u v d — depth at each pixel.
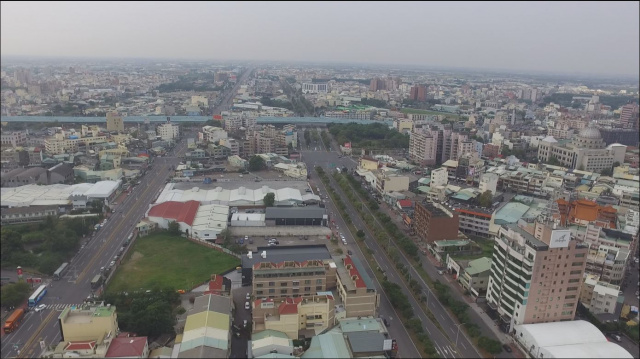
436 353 190.38
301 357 177.88
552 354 182.00
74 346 173.38
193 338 180.25
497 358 194.38
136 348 177.25
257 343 185.62
